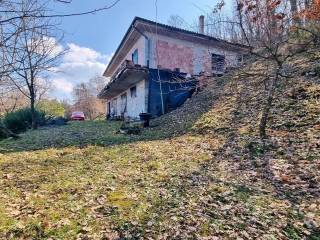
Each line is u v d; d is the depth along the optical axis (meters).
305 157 5.81
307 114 8.00
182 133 10.02
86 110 55.75
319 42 10.29
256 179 5.18
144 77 16.27
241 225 3.63
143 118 13.02
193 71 18.02
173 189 4.86
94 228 3.62
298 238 3.37
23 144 10.84
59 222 3.76
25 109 19.53
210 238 3.36
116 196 4.64
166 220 3.78
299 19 9.20
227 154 6.78
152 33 17.27
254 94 11.09
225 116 10.17
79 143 10.01
